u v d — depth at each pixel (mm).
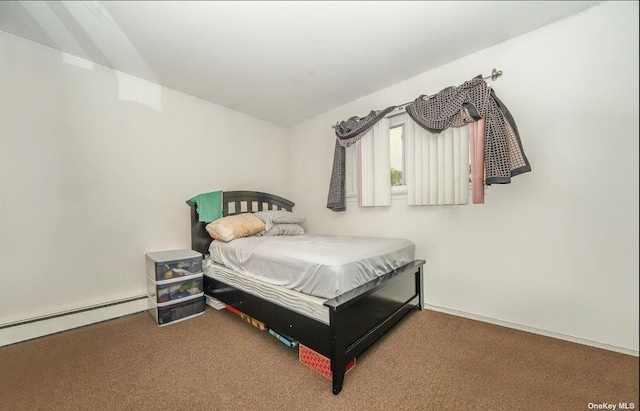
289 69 2219
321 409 1135
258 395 1223
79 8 1521
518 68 1815
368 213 2725
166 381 1323
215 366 1451
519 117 1809
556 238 1685
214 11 1545
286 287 1609
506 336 1738
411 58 2078
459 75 2090
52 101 1920
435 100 2080
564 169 1650
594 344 1567
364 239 2244
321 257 1512
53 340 1753
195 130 2740
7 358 1538
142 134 2367
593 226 1564
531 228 1774
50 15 1578
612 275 1512
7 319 1734
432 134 2160
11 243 1760
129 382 1316
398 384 1288
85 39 1812
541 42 1725
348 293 1426
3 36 1746
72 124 2006
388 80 2434
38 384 1304
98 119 2125
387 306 1729
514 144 1734
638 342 1442
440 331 1831
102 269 2133
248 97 2770
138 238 2334
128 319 2113
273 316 1630
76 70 2023
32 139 1840
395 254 1938
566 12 1591
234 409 1138
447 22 1669
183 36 1781
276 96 2748
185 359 1520
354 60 2096
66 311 1926
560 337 1677
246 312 1860
